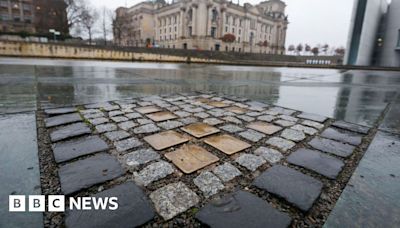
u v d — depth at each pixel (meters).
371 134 2.71
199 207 1.38
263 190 1.56
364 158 2.06
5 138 2.26
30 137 2.31
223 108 3.94
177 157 2.01
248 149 2.22
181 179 1.67
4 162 1.79
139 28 66.62
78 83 6.18
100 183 1.58
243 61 33.81
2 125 2.63
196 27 53.50
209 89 6.07
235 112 3.68
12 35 33.31
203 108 3.89
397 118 3.44
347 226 1.25
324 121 3.24
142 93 5.11
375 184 1.64
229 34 55.12
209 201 1.43
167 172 1.75
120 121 2.98
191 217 1.30
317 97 5.21
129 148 2.16
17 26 43.81
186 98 4.73
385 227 1.24
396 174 1.79
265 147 2.28
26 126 2.62
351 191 1.56
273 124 3.06
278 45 78.25
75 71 9.73
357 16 32.19
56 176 1.65
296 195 1.51
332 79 10.30
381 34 37.41
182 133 2.62
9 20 43.62
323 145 2.35
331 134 2.70
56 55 23.44
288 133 2.71
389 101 4.90
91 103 3.96
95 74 8.72
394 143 2.43
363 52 33.62
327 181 1.68
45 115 3.13
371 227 1.24
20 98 4.07
